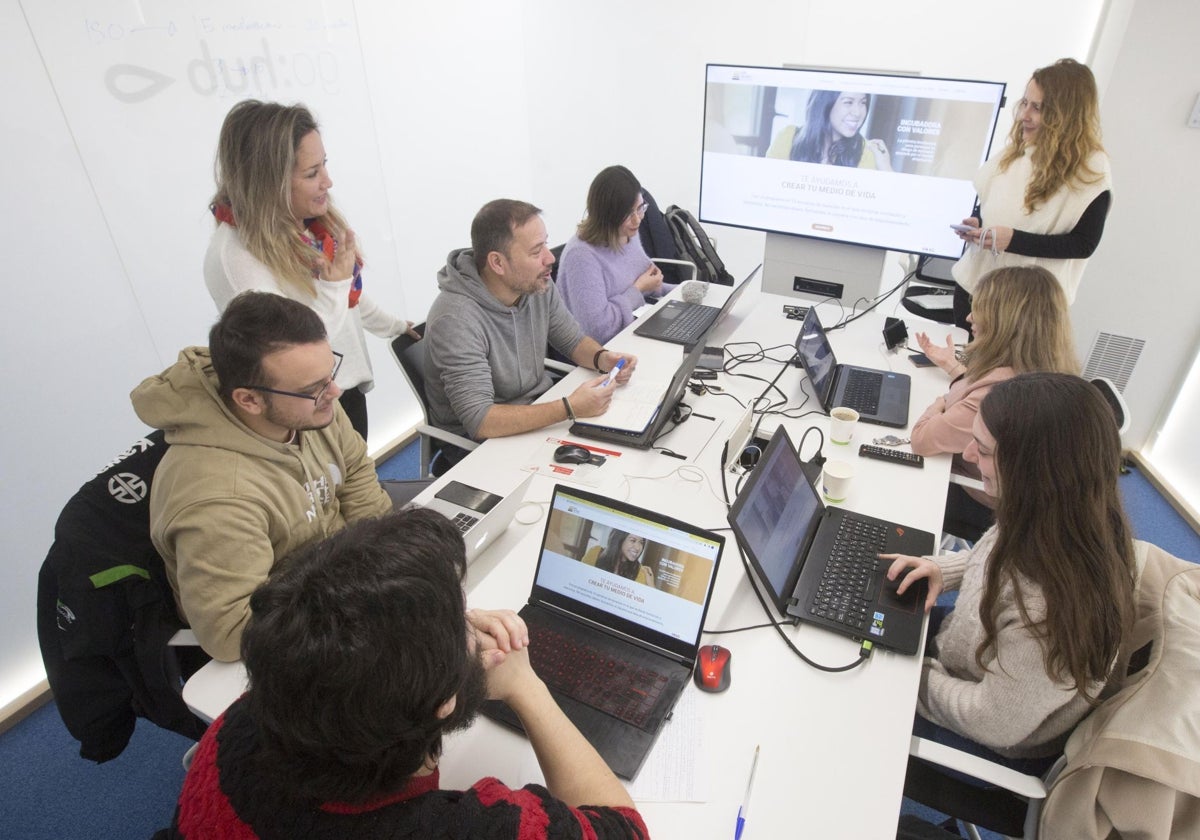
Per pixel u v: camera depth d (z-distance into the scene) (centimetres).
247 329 121
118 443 224
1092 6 312
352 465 168
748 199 340
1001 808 126
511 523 163
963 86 277
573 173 434
